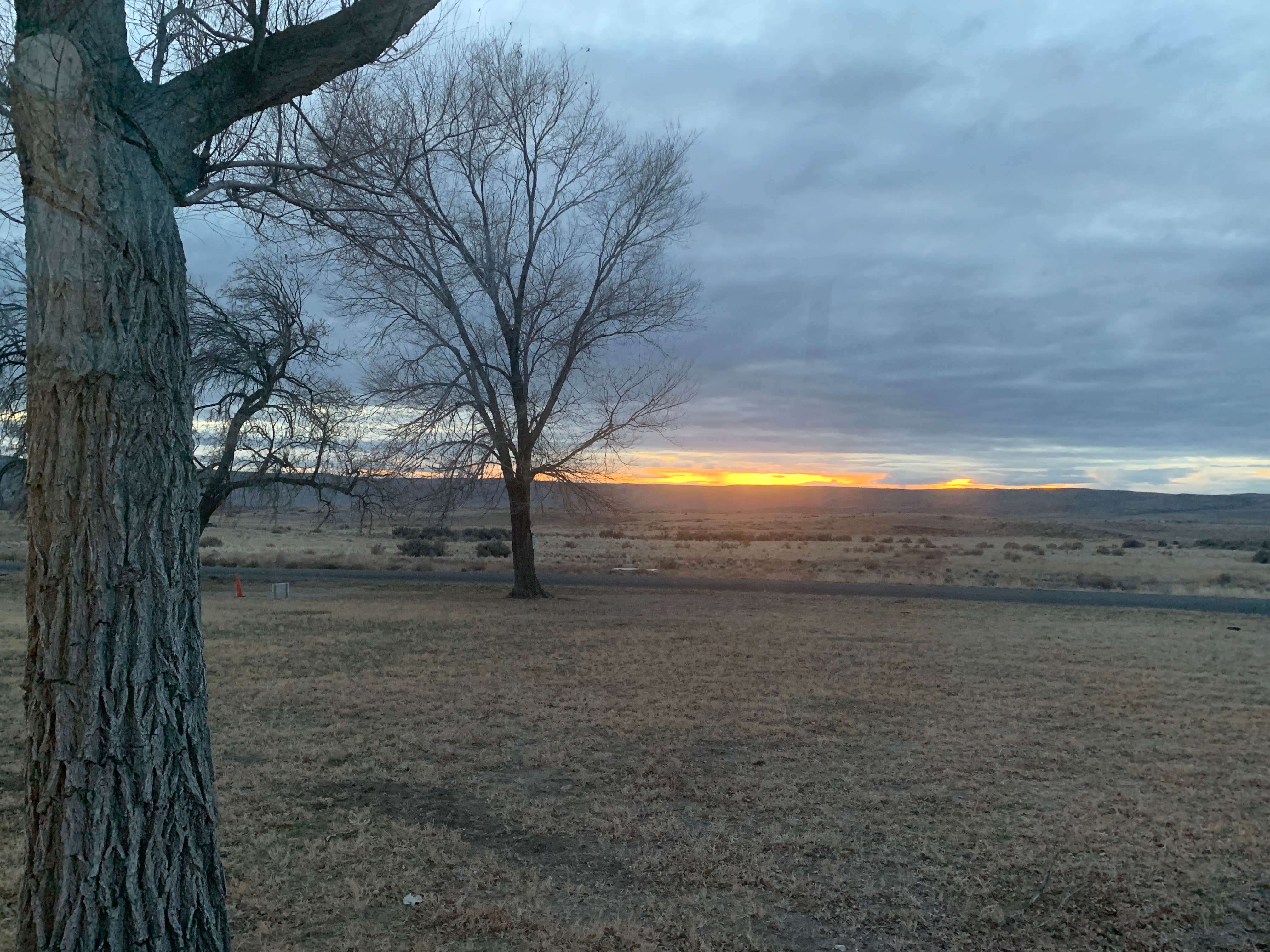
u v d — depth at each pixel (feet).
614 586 96.68
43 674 9.86
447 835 20.03
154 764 10.12
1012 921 15.94
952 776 25.00
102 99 10.37
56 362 10.03
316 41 12.28
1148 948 14.97
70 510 9.94
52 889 9.71
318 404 76.54
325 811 21.63
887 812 21.86
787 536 260.42
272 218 17.13
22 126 10.28
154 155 10.96
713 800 22.68
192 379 12.00
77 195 10.12
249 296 72.84
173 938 10.17
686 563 142.92
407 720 31.12
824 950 14.85
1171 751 27.86
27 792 10.00
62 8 10.27
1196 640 55.52
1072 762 26.55
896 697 35.86
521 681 38.40
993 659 45.93
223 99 11.95
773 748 28.02
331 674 39.58
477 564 131.54
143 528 10.21
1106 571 134.10
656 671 41.11
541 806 22.06
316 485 77.87
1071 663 45.21
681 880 17.70
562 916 16.05
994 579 112.68
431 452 74.43
